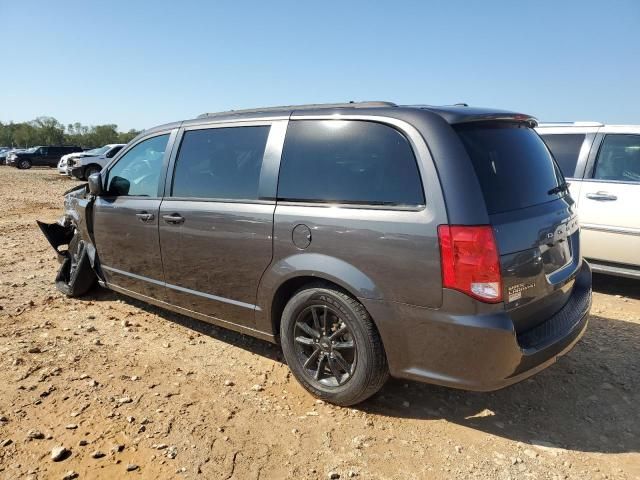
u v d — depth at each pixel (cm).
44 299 527
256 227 343
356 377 308
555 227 312
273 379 364
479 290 263
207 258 380
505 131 319
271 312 349
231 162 373
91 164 2270
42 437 290
